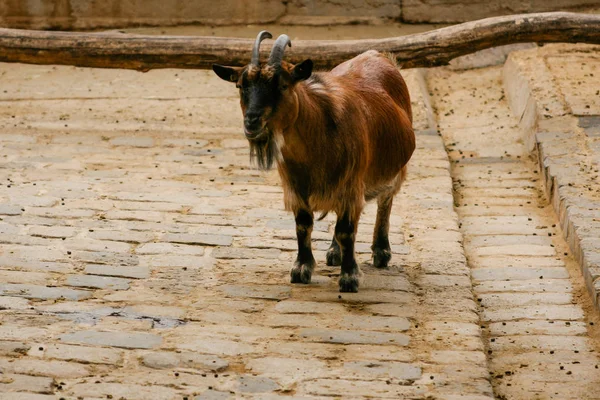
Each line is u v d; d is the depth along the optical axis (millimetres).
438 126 25062
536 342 14141
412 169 21250
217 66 14312
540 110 23094
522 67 26484
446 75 28953
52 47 23672
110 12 31547
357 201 14922
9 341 13133
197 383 12156
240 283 15500
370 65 16625
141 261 16250
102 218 18094
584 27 22750
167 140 23000
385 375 12445
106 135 23203
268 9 31656
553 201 19547
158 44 23500
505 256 17453
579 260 16578
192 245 17031
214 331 13680
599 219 17438
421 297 15117
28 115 24484
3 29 23859
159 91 26609
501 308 15312
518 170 22016
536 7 31250
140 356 12844
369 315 14375
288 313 14383
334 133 14375
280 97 13445
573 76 25391
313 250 17094
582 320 14836
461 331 13836
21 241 16844
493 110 26000
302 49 23109
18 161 21188
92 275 15586
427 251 17047
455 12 31500
